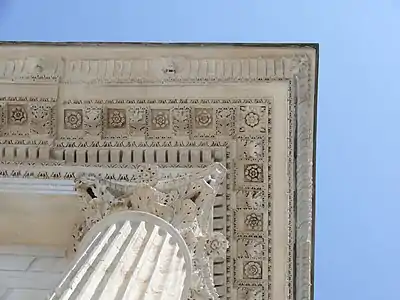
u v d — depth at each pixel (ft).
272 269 59.26
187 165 56.08
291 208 58.29
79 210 49.55
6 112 55.67
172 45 55.67
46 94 55.57
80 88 55.83
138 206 43.88
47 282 41.50
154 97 55.83
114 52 55.72
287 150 57.00
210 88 55.67
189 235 43.14
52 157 55.57
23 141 55.67
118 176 53.98
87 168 55.06
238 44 55.62
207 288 44.11
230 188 57.21
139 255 35.76
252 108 56.13
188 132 56.54
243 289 59.67
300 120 56.80
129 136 56.34
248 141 56.70
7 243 50.11
